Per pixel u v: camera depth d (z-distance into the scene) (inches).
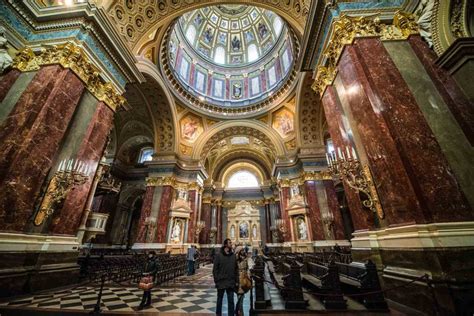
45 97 203.9
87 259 313.6
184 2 371.2
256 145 930.7
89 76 251.8
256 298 153.4
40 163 194.1
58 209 215.5
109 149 730.8
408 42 182.7
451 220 121.3
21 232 179.2
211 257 663.8
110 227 703.7
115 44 275.7
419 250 121.3
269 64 793.6
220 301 135.9
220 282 133.6
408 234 130.4
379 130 158.9
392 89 162.1
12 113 196.7
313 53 278.8
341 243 482.6
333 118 239.9
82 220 269.1
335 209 518.6
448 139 141.8
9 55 215.0
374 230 175.2
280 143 713.6
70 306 157.5
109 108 286.5
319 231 504.4
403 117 151.2
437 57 164.4
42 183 196.5
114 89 294.0
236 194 1055.0
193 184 699.4
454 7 158.7
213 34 880.9
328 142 665.0
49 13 235.1
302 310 140.5
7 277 164.1
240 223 970.7
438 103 153.6
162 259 332.8
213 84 834.8
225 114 780.6
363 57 181.3
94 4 239.9
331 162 226.4
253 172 1105.4
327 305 140.3
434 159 136.5
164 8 363.3
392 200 146.0
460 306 101.6
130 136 773.3
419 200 129.7
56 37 233.6
